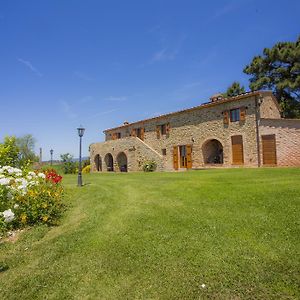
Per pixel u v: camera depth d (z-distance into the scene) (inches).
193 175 567.2
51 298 149.5
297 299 136.0
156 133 1066.1
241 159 773.3
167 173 718.5
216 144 909.2
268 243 194.7
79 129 534.3
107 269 176.4
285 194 301.6
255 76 1288.1
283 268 162.7
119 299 145.2
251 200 294.4
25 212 277.4
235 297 140.4
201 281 155.9
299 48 1127.6
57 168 1339.8
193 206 296.4
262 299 137.5
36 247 220.7
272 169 563.8
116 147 1163.9
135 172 938.7
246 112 766.5
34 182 314.2
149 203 326.3
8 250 219.5
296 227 216.1
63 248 213.6
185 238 213.6
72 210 329.7
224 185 385.4
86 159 1561.3
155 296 145.6
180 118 966.4
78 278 168.2
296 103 1181.7
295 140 700.7
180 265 174.6
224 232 219.1
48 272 178.1
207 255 184.2
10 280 171.2
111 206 329.1
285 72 1172.5
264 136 727.7
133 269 174.4
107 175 825.5
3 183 224.1
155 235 223.8
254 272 160.7
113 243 215.0
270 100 802.8
